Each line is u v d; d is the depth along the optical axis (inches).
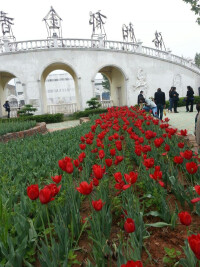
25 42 821.2
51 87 2279.8
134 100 930.7
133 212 82.6
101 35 879.1
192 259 57.4
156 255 72.2
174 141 183.6
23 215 90.0
